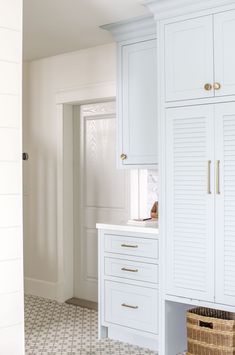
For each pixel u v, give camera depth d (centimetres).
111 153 511
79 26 427
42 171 554
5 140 291
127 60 426
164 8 361
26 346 395
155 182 472
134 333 396
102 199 520
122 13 394
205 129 348
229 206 338
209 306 347
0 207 289
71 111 543
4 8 291
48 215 549
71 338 416
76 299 538
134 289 396
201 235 351
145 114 414
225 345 344
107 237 416
